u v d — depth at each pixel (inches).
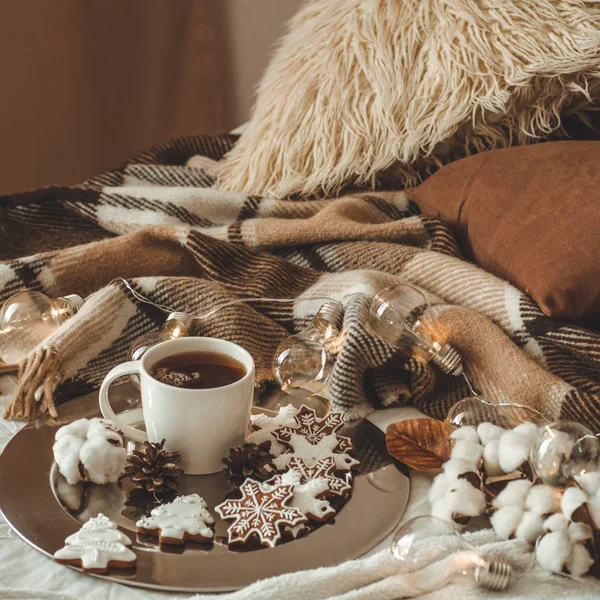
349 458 44.5
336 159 63.8
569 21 61.2
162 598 39.2
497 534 41.2
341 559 40.3
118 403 48.0
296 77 65.4
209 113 127.9
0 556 40.6
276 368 48.5
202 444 43.2
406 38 62.6
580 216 52.8
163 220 61.7
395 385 48.8
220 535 41.1
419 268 55.3
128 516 41.7
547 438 40.9
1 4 100.3
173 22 120.3
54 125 111.3
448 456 43.7
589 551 39.9
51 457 44.3
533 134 62.1
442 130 61.4
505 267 54.6
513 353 48.9
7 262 55.3
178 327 49.6
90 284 56.6
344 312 50.1
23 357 49.0
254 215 63.3
